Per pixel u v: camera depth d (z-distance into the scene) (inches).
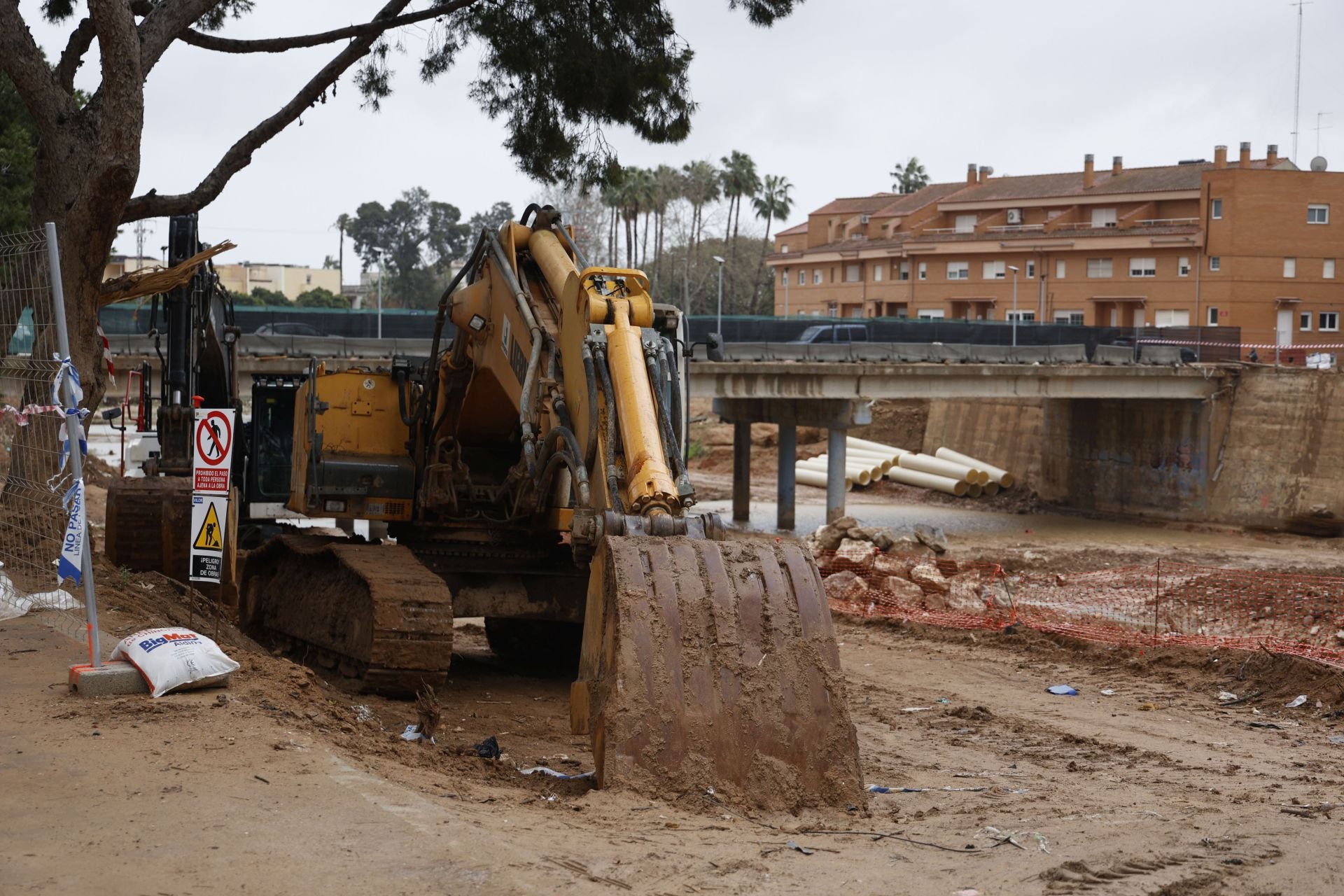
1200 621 778.8
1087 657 622.8
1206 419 1670.8
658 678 283.3
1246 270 2524.6
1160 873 243.4
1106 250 2677.2
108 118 521.3
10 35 568.4
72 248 544.4
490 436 511.5
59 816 232.5
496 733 411.2
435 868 212.8
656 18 702.5
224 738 284.0
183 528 591.5
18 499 418.3
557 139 718.5
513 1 693.9
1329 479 1545.3
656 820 258.5
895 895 221.8
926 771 387.5
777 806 280.7
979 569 1005.2
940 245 2915.8
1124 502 1770.4
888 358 1583.4
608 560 301.9
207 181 615.2
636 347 361.7
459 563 510.0
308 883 204.2
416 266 4943.4
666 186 3686.0
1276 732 470.3
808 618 303.0
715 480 2127.2
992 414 2074.3
